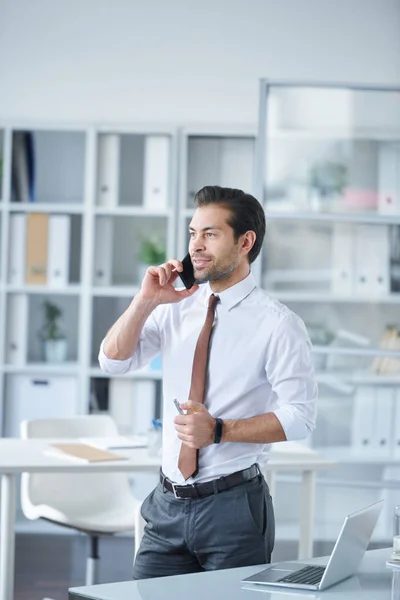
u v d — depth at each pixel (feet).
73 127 22.56
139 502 16.58
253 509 9.83
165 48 23.61
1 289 22.26
